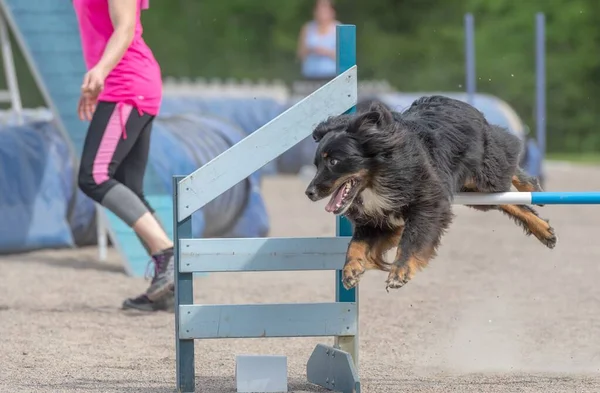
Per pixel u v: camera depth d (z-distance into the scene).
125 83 10.53
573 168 31.84
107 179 10.58
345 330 7.48
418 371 8.12
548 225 8.92
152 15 46.53
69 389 7.40
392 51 46.94
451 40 46.09
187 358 7.27
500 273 13.05
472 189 8.29
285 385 7.34
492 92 44.34
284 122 7.32
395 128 7.41
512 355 8.71
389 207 7.45
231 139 16.25
